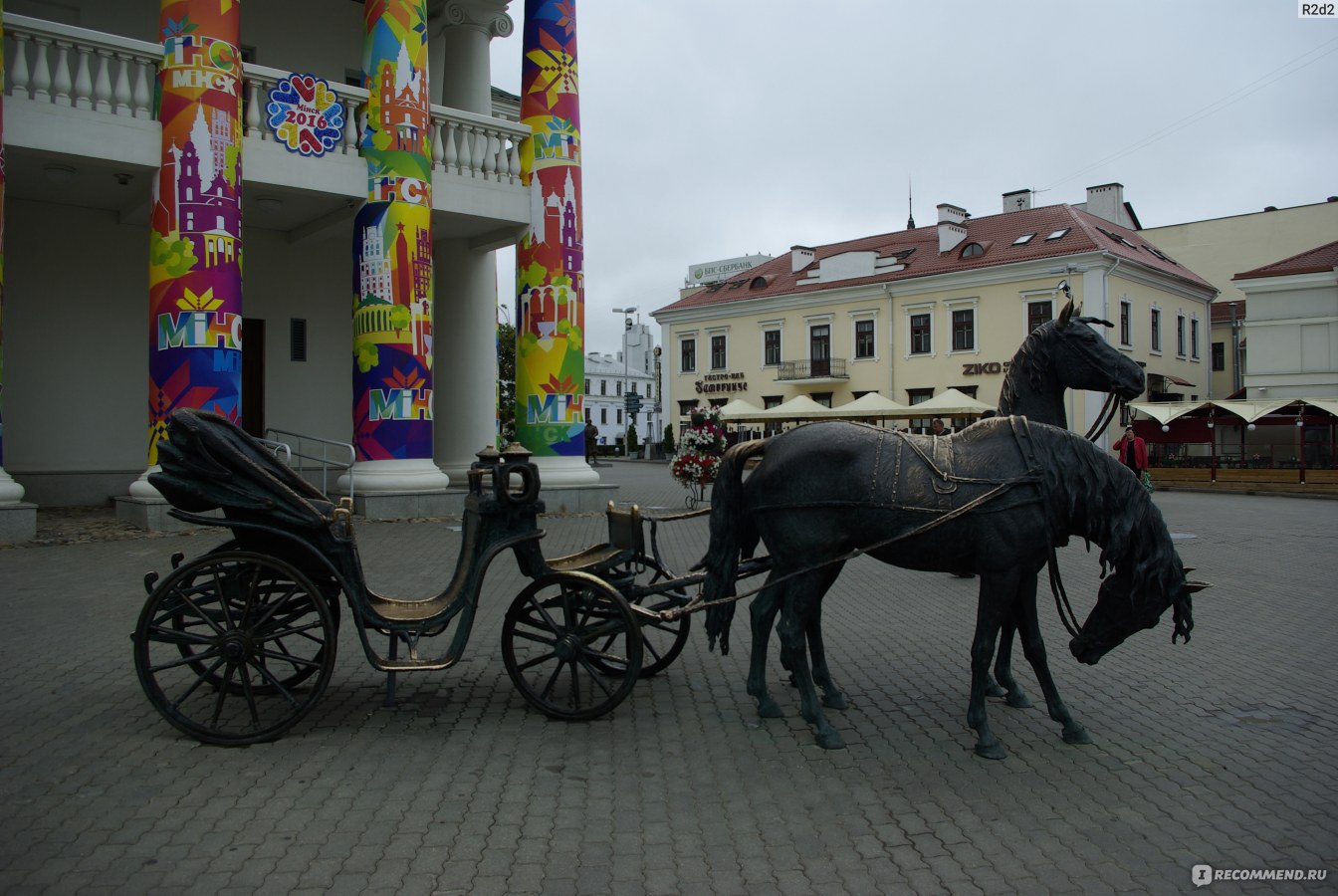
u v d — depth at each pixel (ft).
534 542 17.84
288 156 46.80
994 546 15.81
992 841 12.67
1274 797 14.28
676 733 17.07
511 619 17.83
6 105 39.81
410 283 48.80
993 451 16.35
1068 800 14.10
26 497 51.75
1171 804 13.97
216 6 42.75
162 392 42.32
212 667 16.16
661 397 175.63
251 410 60.80
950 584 33.73
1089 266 123.24
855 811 13.62
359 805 13.60
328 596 18.15
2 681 19.62
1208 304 150.00
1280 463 102.17
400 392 48.65
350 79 64.90
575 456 55.98
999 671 19.08
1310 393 117.70
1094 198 158.20
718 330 164.35
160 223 42.39
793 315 154.20
